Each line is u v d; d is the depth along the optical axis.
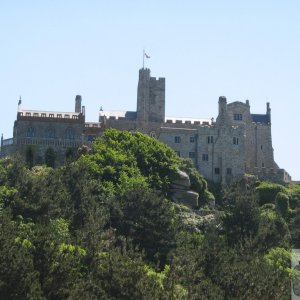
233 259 118.94
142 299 96.44
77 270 102.62
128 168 179.50
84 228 122.19
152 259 133.62
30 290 89.94
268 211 190.62
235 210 153.12
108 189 164.62
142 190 149.25
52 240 103.88
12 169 157.12
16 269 91.12
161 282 108.81
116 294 97.56
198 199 195.62
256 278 106.75
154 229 136.75
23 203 132.75
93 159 181.12
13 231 105.56
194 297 96.88
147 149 189.88
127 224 141.25
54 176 153.75
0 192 138.62
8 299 89.69
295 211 193.38
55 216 134.50
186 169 196.50
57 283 95.81
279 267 125.06
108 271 100.44
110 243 124.38
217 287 102.81
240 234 148.12
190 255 115.38
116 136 193.62
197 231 159.75
